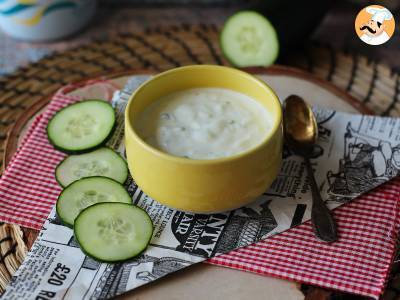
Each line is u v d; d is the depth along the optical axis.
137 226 0.41
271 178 0.42
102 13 0.76
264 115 0.44
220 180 0.39
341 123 0.49
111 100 0.52
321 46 0.64
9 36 0.73
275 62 0.62
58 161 0.47
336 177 0.45
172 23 0.74
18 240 0.43
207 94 0.46
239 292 0.39
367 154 0.47
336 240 0.41
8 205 0.44
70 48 0.69
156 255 0.40
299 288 0.39
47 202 0.44
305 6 0.62
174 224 0.42
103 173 0.45
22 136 0.51
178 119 0.44
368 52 0.69
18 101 0.57
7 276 0.41
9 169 0.46
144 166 0.40
